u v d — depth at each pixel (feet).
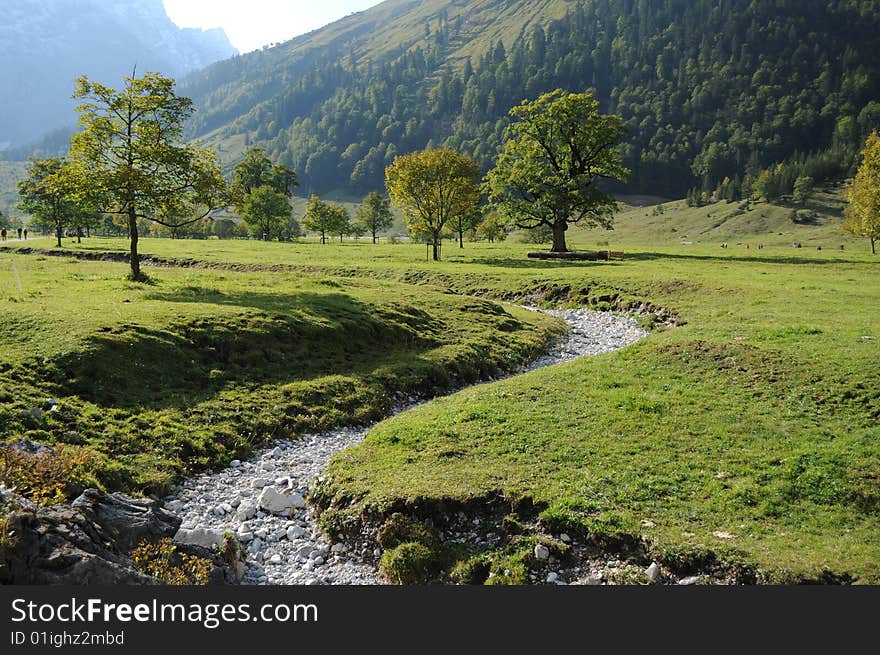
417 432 60.85
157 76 121.49
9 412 54.19
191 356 77.71
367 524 45.93
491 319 121.39
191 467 56.44
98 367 67.15
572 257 227.40
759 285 148.05
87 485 45.21
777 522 43.68
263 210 393.29
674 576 38.52
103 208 121.60
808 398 66.49
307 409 71.51
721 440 57.06
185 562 38.19
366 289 134.82
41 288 106.42
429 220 222.07
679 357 84.38
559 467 51.67
